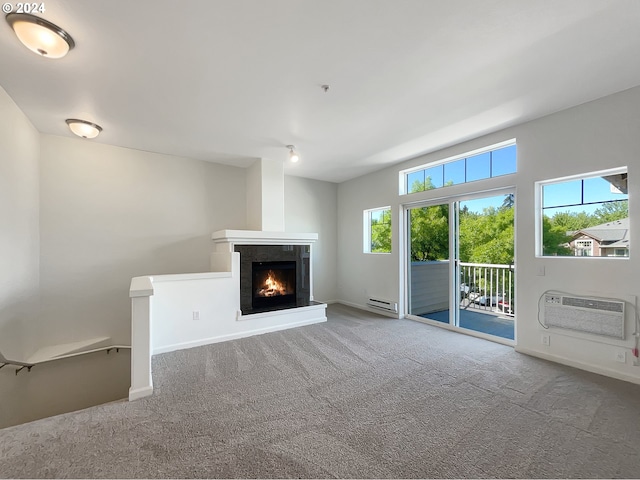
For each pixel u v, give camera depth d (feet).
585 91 8.35
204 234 15.08
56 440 5.66
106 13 5.36
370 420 6.37
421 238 14.96
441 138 11.96
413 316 15.15
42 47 5.86
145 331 7.52
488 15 5.50
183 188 14.49
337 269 20.25
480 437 5.80
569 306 9.28
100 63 6.91
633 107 8.13
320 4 5.21
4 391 8.42
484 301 12.41
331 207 20.10
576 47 6.42
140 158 13.34
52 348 10.98
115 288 12.59
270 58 6.82
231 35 6.02
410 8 5.31
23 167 9.52
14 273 8.91
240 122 10.39
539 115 9.89
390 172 16.17
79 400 11.28
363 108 9.36
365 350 10.66
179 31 5.87
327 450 5.42
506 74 7.50
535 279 10.15
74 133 10.90
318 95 8.55
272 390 7.71
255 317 12.75
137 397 7.29
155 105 9.08
